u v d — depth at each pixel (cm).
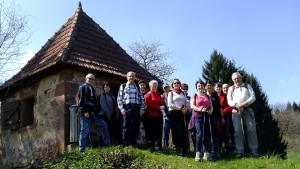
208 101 898
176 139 948
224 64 2106
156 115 980
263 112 1909
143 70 1350
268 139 1855
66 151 945
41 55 1290
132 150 872
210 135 888
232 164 806
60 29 1357
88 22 1344
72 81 1053
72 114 981
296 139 3172
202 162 851
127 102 938
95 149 893
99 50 1231
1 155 1255
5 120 1229
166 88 1095
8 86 1215
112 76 1155
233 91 932
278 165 769
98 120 935
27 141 1138
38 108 1119
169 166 798
